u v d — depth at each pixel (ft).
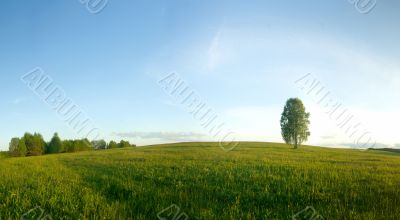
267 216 33.60
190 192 46.73
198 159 106.52
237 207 36.96
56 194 44.19
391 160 119.03
